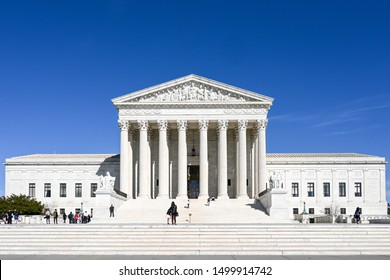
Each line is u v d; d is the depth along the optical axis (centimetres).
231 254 4866
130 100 11594
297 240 5297
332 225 5794
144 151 11494
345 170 14200
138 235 5478
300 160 14188
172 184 12456
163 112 11562
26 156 14675
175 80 11612
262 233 5519
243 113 11519
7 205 12081
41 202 13512
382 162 14162
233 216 8900
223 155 11419
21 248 5078
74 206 13825
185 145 11481
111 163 13850
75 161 13975
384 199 14100
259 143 11438
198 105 11525
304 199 14088
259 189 11256
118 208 9731
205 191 11300
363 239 5372
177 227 5728
